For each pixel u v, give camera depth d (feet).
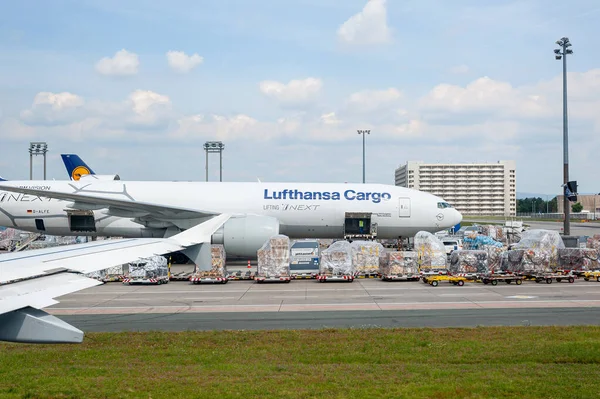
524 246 115.44
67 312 69.51
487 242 157.48
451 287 92.48
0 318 21.36
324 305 74.28
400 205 134.21
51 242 169.27
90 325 61.31
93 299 80.33
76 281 25.08
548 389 35.94
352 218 132.46
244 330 57.67
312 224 132.16
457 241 167.73
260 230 110.63
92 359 46.11
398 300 78.43
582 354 46.01
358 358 45.93
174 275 105.91
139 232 128.26
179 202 129.59
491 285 95.04
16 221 130.72
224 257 101.45
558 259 104.73
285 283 98.89
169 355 47.55
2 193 130.62
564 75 160.86
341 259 99.45
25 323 21.31
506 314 67.05
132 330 58.49
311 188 133.69
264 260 98.73
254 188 132.67
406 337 53.52
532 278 98.27
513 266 100.78
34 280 24.71
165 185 132.77
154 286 94.89
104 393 35.17
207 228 40.57
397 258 100.63
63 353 48.01
